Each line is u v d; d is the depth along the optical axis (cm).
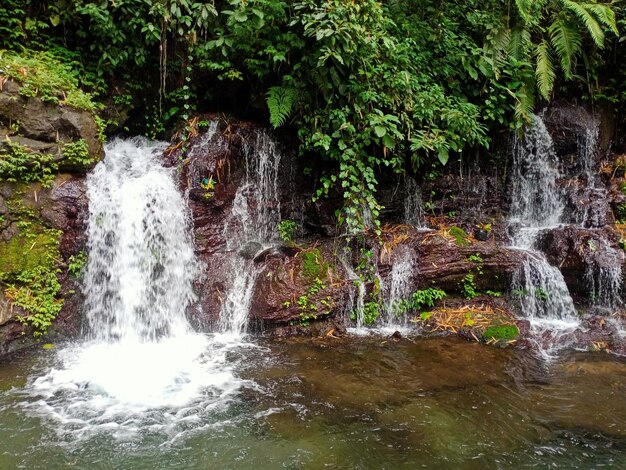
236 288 615
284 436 359
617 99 883
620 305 634
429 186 778
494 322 589
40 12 628
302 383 447
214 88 719
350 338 568
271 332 581
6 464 323
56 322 546
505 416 388
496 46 764
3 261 512
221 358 507
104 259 570
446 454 337
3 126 521
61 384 442
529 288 644
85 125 572
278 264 612
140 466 325
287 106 628
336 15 567
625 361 504
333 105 646
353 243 652
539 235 711
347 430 367
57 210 546
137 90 703
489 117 760
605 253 645
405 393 428
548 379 459
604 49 886
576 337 559
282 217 709
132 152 674
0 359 492
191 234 624
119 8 628
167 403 409
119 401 412
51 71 581
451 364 493
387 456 334
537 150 834
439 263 641
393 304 630
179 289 605
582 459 332
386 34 648
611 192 776
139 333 576
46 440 353
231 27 636
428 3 779
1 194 511
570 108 870
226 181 657
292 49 635
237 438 357
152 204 597
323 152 655
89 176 585
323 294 590
